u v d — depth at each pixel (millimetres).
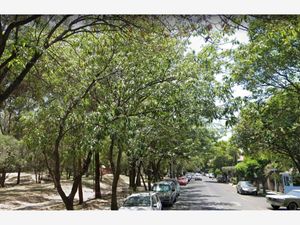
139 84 15305
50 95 14164
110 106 13422
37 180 48469
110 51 14711
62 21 9938
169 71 16109
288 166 34781
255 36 14961
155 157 33875
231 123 16891
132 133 13859
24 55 8898
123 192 34188
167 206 25484
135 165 33750
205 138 37969
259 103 21484
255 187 38812
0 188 36469
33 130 14391
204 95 17672
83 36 13578
